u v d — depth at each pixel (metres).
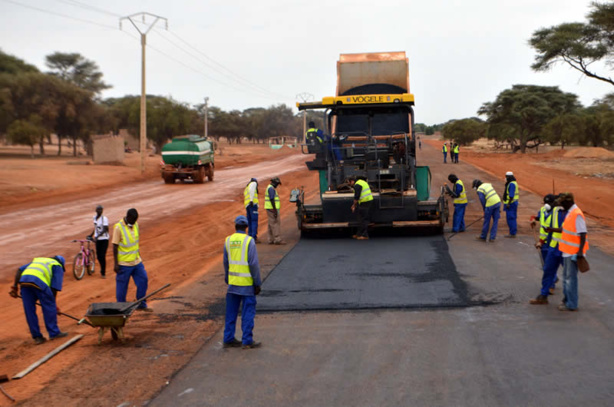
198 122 97.00
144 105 44.34
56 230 19.61
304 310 8.91
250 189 15.38
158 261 14.59
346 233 16.59
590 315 8.12
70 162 52.66
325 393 5.84
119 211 24.70
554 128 71.00
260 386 6.09
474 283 10.13
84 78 92.00
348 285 10.26
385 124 16.19
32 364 7.13
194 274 12.45
